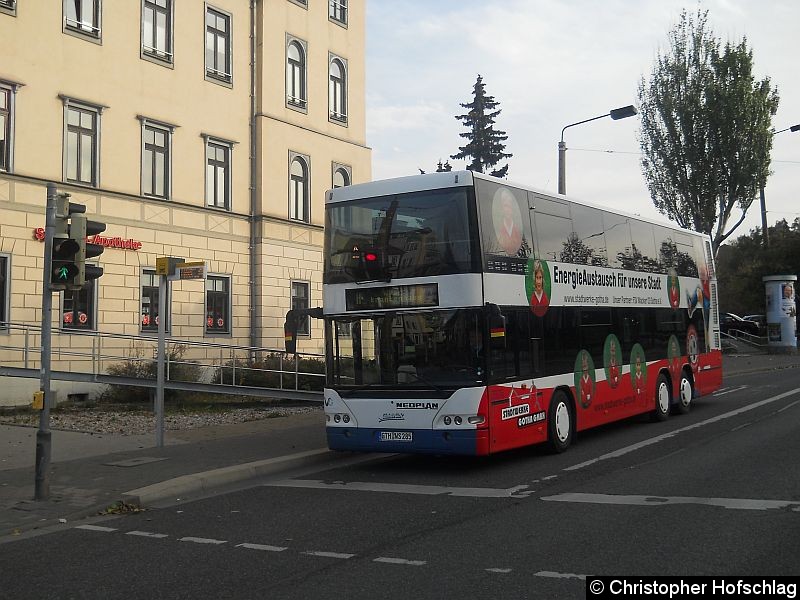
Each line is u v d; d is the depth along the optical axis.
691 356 17.61
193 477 10.27
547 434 11.88
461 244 10.65
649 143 39.59
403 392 10.84
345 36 30.86
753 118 37.69
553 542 6.87
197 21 24.91
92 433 14.64
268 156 26.86
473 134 57.31
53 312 20.33
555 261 12.51
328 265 11.58
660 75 38.78
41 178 20.20
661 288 16.42
